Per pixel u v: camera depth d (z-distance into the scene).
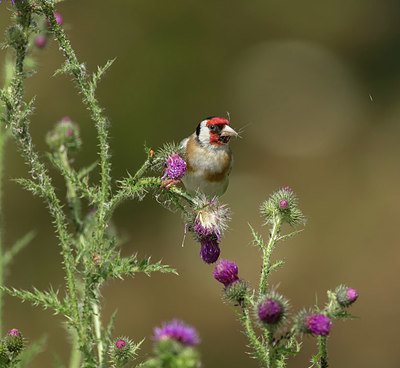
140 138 15.79
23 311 10.26
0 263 5.27
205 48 18.50
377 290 13.50
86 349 3.68
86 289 3.71
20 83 4.00
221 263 3.96
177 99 16.94
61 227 3.85
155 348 2.73
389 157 17.88
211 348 11.90
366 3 21.88
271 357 3.53
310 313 3.59
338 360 11.58
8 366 3.95
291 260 14.46
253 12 20.28
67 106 14.30
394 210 15.77
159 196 4.36
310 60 20.12
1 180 5.51
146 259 3.68
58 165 3.92
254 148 18.20
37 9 3.98
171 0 18.55
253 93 18.89
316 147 18.38
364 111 19.66
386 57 21.09
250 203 15.77
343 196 16.70
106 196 3.88
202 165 6.48
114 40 17.03
